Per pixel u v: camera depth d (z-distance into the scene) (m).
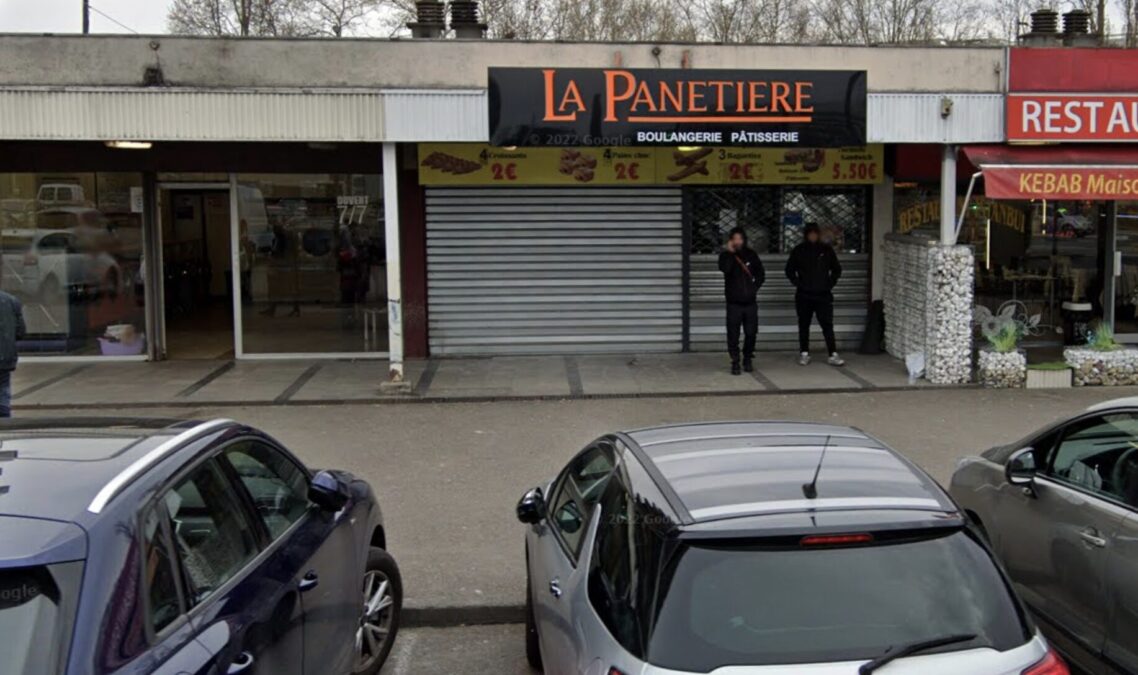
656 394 12.32
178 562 3.30
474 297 14.68
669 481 3.64
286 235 14.78
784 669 2.92
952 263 12.55
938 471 8.95
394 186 12.09
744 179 14.59
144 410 11.70
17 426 4.07
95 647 2.74
